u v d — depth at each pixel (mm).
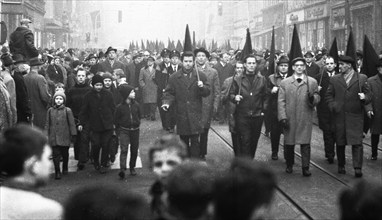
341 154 9211
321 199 7512
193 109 9359
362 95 8891
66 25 49656
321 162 10344
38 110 10336
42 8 41594
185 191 1935
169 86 9461
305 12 38281
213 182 1946
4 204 2570
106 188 1918
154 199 2732
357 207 1825
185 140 9523
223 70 16859
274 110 10516
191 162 2059
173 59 15555
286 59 10453
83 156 9883
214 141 12922
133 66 18016
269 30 48812
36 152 2699
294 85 9172
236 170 1859
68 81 14570
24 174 2680
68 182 8844
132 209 1881
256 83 9516
